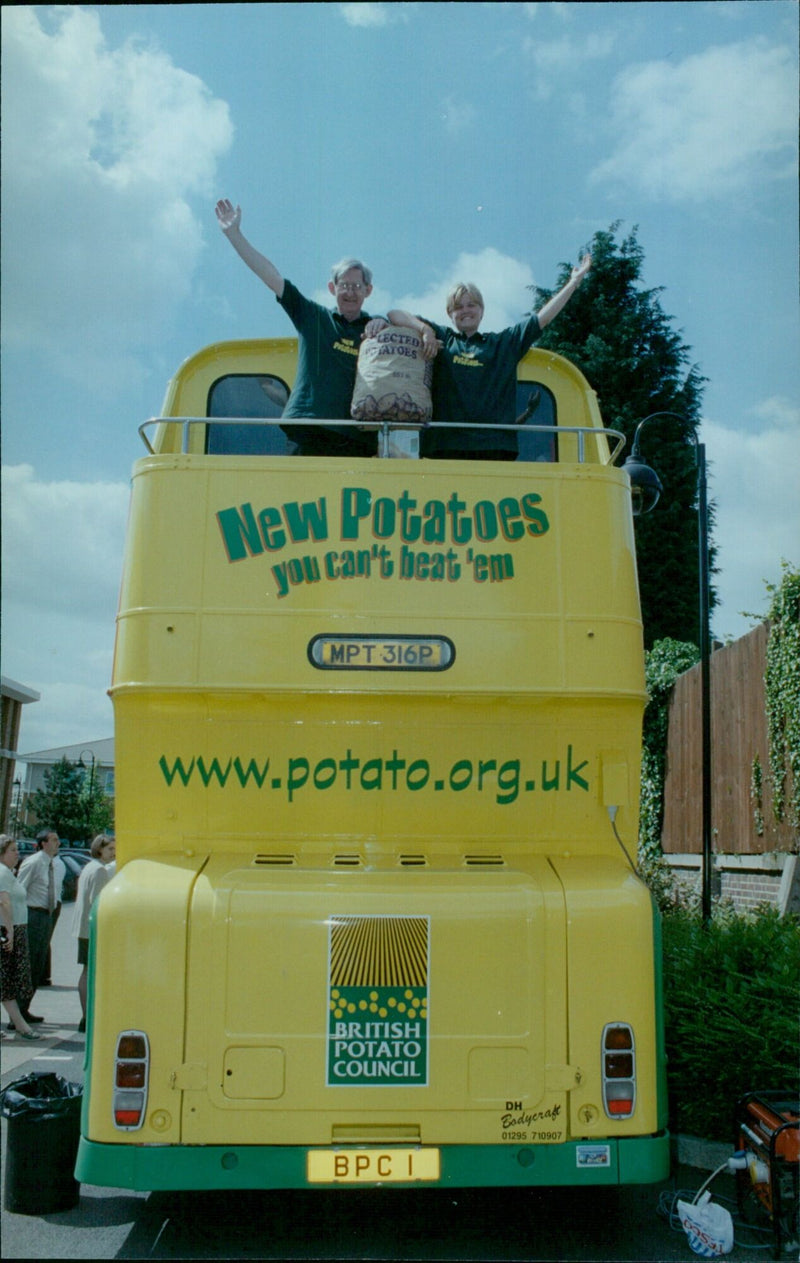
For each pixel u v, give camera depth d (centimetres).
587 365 2292
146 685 497
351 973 458
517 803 509
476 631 507
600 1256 495
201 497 513
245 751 504
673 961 668
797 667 973
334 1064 453
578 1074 457
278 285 590
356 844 506
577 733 512
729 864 1153
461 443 588
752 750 1097
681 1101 623
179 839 505
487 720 509
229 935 458
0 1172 669
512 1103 454
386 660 502
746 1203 543
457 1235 526
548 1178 450
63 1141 566
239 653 500
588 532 522
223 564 508
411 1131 452
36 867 1170
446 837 508
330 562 509
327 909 462
